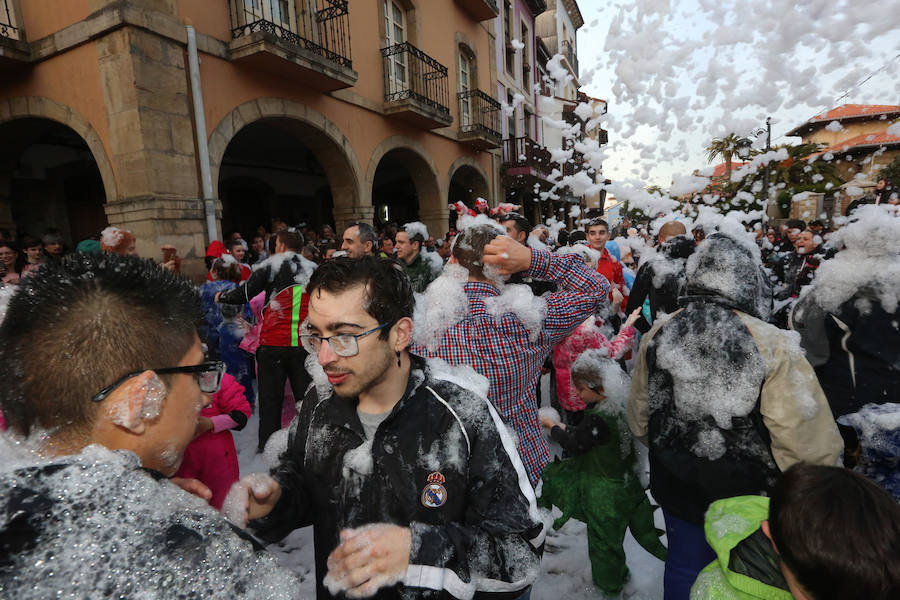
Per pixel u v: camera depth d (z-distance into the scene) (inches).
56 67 212.1
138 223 199.0
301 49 240.7
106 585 18.9
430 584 31.9
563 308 62.6
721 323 56.1
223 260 157.8
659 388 61.2
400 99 337.1
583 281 62.9
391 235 241.1
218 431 66.5
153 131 195.6
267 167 459.8
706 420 55.9
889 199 150.7
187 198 208.2
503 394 57.8
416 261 146.3
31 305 24.2
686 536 59.6
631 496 75.2
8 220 280.8
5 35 212.4
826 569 29.0
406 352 41.4
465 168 475.5
